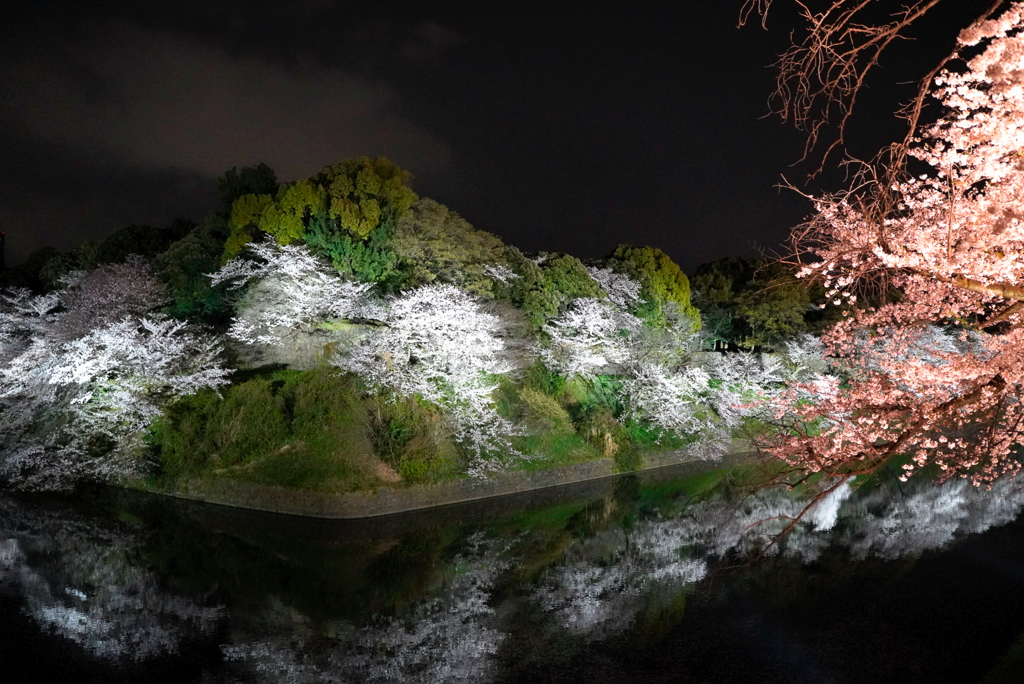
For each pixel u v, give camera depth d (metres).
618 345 30.81
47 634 12.27
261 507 20.52
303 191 24.45
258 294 23.81
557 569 16.59
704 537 19.50
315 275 23.81
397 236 24.47
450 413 23.47
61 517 19.70
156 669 11.01
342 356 22.77
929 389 10.16
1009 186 7.22
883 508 22.89
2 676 10.66
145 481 22.55
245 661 11.39
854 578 15.83
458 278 25.27
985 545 18.47
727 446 32.44
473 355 23.66
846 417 10.64
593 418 28.84
